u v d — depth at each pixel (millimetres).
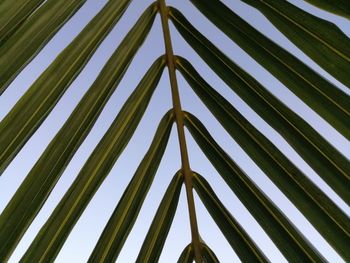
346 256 469
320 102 468
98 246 526
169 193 571
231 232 553
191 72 545
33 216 467
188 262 575
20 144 458
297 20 457
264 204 525
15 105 461
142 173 556
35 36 452
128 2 501
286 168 502
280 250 510
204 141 560
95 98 505
